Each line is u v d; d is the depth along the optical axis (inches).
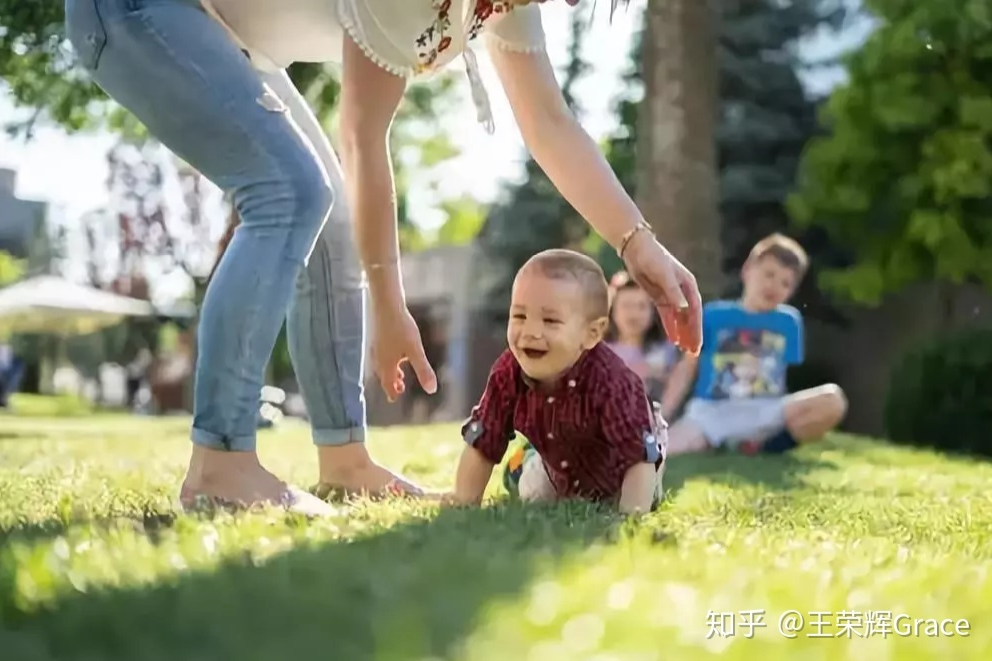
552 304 115.6
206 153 105.8
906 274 543.5
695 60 370.0
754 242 648.4
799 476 185.9
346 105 112.0
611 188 120.0
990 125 512.7
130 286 970.7
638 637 52.6
